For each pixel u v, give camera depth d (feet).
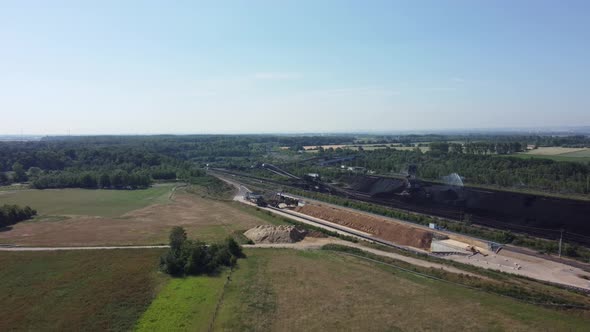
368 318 142.31
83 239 247.91
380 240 252.42
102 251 218.79
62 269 190.08
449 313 146.30
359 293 164.04
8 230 271.69
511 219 279.28
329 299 158.20
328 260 206.49
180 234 211.41
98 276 181.06
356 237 260.62
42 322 139.44
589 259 205.26
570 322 139.23
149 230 273.54
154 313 145.89
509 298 159.12
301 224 286.66
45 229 275.18
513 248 225.76
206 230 274.77
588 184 348.59
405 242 245.65
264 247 229.66
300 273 187.11
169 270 184.55
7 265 195.21
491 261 206.18
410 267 194.29
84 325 137.49
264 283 174.50
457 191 341.62
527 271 191.72
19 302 154.71
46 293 162.91
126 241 244.01
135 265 195.42
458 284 173.47
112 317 143.23
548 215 269.64
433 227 266.57
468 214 293.43
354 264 200.44
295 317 142.92
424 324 138.00
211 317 142.61
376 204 353.92
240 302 154.71
